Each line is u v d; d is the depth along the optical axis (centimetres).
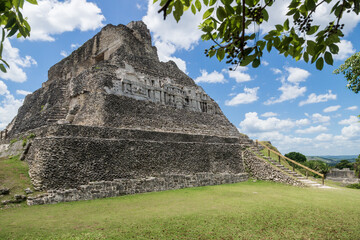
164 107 2283
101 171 1316
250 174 2061
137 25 3014
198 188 1558
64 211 929
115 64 2266
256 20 414
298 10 417
